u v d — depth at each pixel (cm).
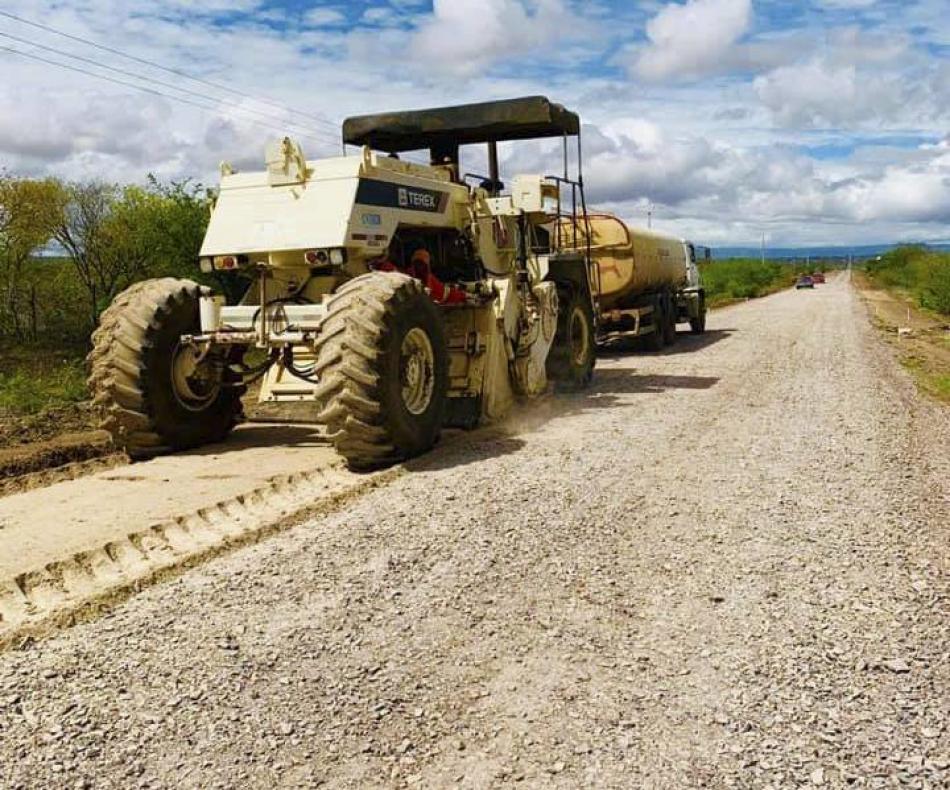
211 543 559
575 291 1206
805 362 1549
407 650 413
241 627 436
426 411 779
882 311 3759
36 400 1174
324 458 803
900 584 484
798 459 765
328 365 709
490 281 959
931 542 553
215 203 862
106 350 800
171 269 1845
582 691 376
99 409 806
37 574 505
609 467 739
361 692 376
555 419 970
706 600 467
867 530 574
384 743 339
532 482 693
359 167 801
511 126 1056
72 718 355
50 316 1997
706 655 406
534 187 1064
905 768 318
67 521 607
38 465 851
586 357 1237
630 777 316
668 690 376
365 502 645
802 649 410
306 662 401
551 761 327
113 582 502
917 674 385
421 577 500
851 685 377
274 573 506
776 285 8406
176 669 394
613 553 537
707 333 2386
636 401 1097
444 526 586
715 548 544
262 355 1341
